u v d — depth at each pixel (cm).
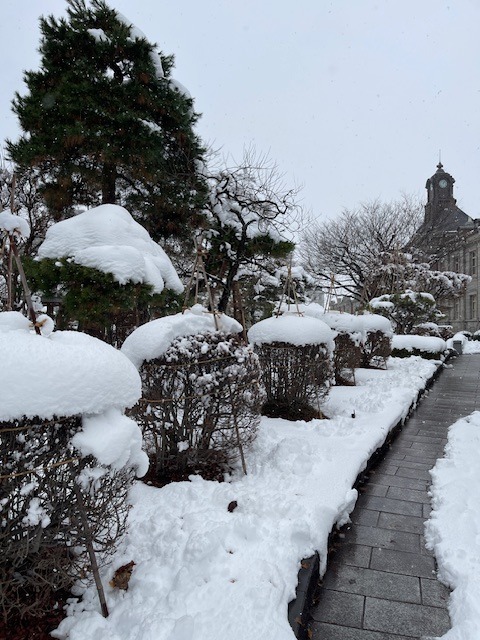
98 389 202
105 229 631
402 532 313
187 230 960
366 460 412
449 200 4138
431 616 229
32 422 189
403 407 612
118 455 204
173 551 251
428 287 2119
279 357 564
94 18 855
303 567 247
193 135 939
